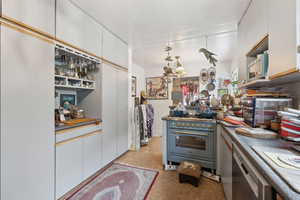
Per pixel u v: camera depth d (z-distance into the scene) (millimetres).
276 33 1023
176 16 1969
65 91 2240
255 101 1423
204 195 1688
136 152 3068
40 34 1372
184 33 2494
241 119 1807
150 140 4121
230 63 4242
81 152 1872
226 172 1539
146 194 1703
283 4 936
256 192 721
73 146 1746
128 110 3090
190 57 3924
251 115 1488
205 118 2195
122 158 2754
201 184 1905
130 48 3201
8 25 1136
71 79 2004
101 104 2281
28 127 1272
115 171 2236
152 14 1937
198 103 2611
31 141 1294
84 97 2379
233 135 1237
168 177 2074
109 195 1678
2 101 1107
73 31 1748
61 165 1585
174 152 2307
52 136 1483
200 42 2914
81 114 2270
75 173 1771
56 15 1535
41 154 1375
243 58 1875
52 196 1476
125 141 2955
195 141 2256
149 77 5062
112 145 2525
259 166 696
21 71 1223
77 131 1811
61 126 1626
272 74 1090
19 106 1208
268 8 1166
